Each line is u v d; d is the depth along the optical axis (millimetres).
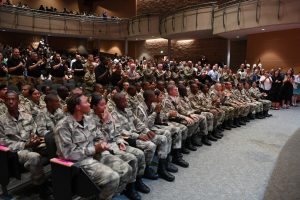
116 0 18891
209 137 4988
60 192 2285
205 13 11961
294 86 9734
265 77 9320
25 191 2865
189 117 4320
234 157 4109
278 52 10555
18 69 5441
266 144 4781
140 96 4227
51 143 2520
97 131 2805
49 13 15180
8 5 13922
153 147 3143
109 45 18719
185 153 4238
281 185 3115
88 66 5973
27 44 15883
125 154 2824
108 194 2359
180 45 16016
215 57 14516
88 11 20266
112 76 5836
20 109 3078
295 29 10000
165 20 14305
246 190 3062
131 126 3342
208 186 3146
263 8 9469
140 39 17422
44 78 6246
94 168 2400
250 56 11516
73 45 17812
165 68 9242
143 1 17172
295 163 3828
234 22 10469
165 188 3080
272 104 9203
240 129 5914
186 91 4879
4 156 2547
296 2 8688
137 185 2975
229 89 6641
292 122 6715
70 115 2502
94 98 2914
